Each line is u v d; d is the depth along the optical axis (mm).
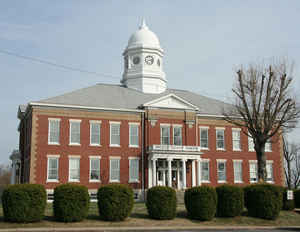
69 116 55469
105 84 65375
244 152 63531
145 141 58406
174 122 60281
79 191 32250
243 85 48000
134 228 30375
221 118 63062
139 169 57531
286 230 32094
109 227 30797
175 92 68812
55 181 53250
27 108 56781
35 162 52812
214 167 61469
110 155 56531
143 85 68438
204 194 35625
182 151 57688
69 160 54500
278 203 37906
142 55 70312
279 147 65750
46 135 53938
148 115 59000
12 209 30453
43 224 30797
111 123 57375
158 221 34281
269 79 46188
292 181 104188
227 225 34750
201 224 34438
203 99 67688
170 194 35219
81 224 31578
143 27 73938
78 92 59844
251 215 38562
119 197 33156
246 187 39750
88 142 55812
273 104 47875
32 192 31078
